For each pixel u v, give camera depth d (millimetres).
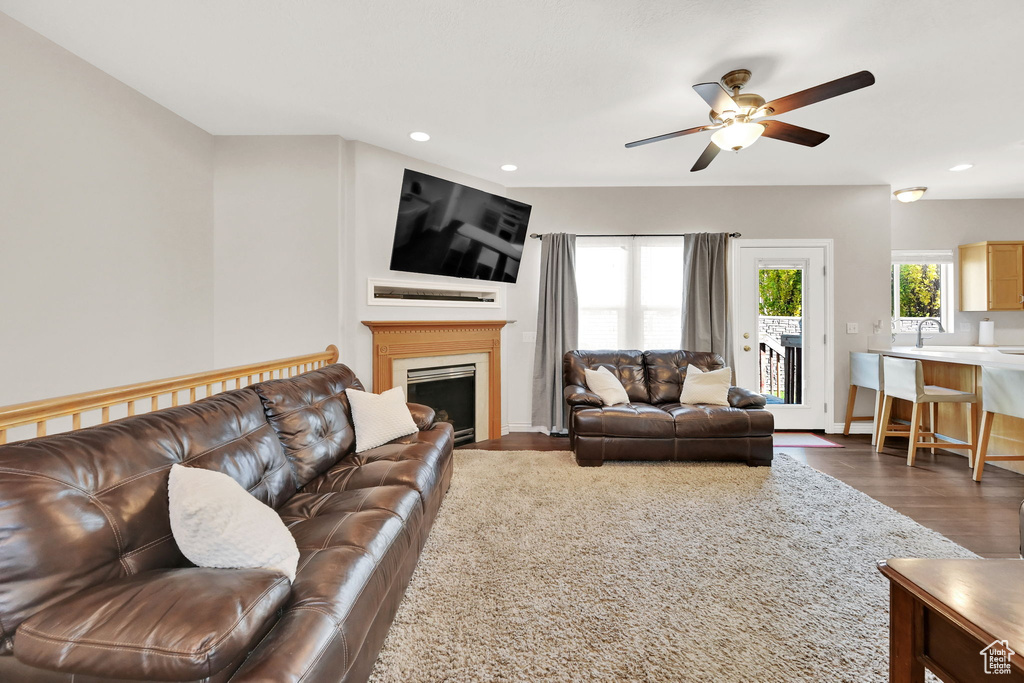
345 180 3582
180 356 3162
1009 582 1107
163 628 912
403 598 1837
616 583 1963
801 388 4844
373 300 3691
